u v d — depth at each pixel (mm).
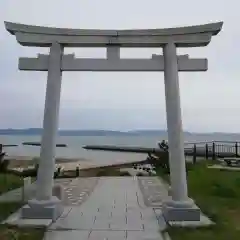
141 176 19344
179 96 9430
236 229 8125
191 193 12422
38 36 9578
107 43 9531
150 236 7668
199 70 9617
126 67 9609
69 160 38062
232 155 22656
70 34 9570
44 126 9336
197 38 9445
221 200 11320
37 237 7484
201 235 7684
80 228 8297
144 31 9547
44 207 8938
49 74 9484
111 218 9344
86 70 9648
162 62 9617
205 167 17578
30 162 26500
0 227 8156
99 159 39781
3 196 11859
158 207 10766
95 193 13562
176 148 9172
